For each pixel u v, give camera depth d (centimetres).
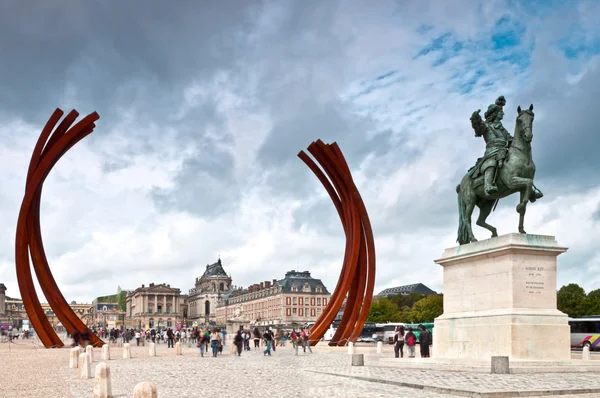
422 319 13275
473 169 2348
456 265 2319
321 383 1942
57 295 5003
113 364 3316
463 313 2242
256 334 6156
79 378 2309
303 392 1697
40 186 4928
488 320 2088
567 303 10112
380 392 1622
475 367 1947
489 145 2289
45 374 2525
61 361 3428
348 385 1842
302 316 16788
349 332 5253
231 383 2056
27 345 6338
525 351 1981
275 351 5181
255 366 3012
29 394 1784
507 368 1838
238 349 4338
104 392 1560
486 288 2159
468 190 2350
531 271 2073
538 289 2070
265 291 18200
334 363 3106
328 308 5269
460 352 2198
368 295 5219
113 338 8231
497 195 2256
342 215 5472
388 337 8100
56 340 5088
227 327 14512
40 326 4950
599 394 1490
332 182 5419
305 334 4647
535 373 1848
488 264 2164
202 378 2295
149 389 1072
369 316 14412
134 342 8662
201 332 4316
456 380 1728
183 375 2469
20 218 4778
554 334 2019
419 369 2178
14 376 2430
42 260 4972
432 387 1599
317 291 17062
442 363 2102
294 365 3041
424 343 2970
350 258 5234
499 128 2306
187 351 5278
